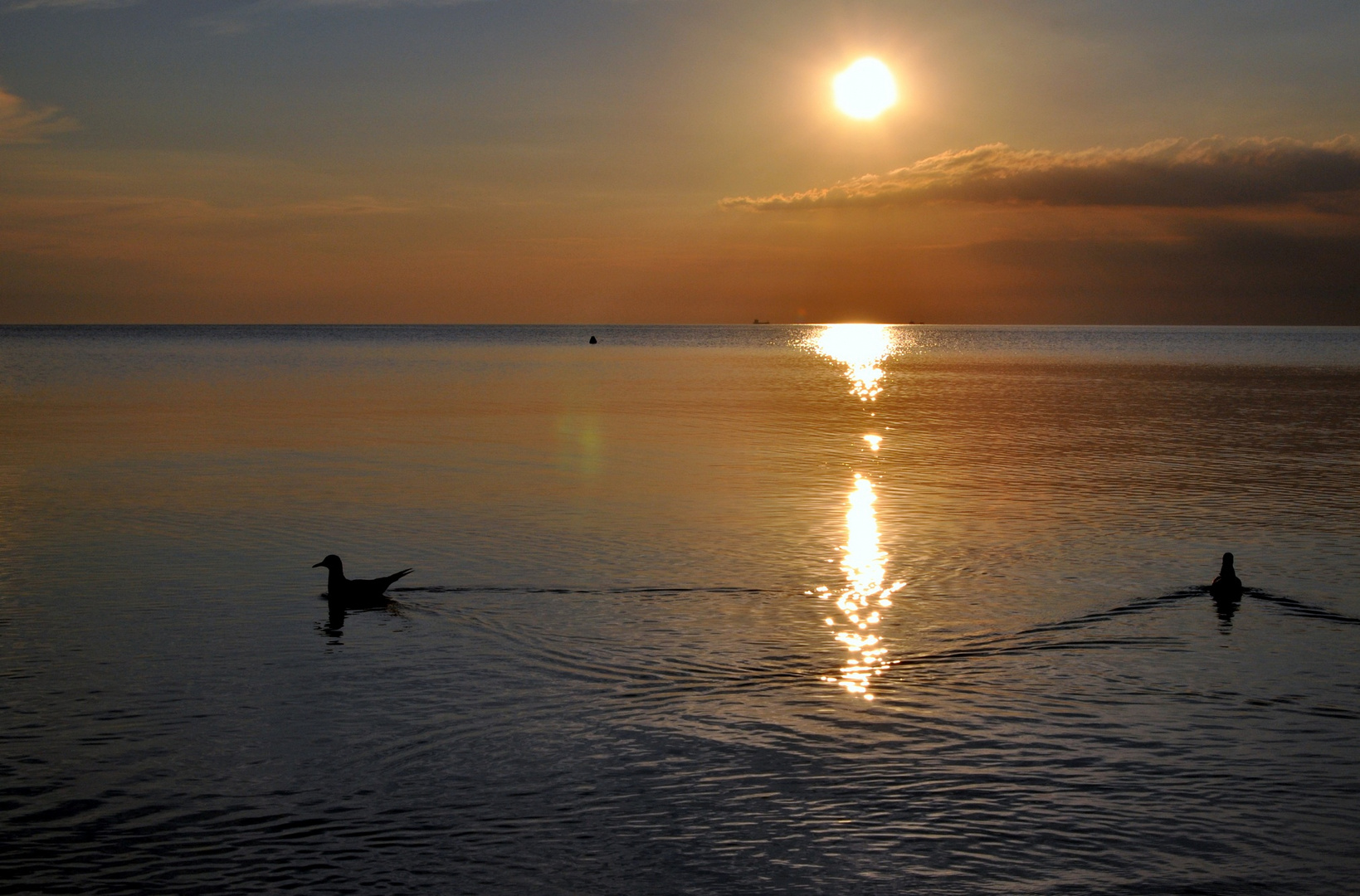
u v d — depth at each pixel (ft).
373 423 160.97
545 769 39.86
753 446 134.51
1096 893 32.35
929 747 42.01
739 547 75.46
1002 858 34.14
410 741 42.19
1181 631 56.65
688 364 410.52
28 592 62.39
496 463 116.88
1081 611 60.23
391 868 33.40
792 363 443.32
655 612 59.36
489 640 54.44
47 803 37.11
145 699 46.14
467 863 33.68
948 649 53.62
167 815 36.42
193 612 58.75
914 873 33.35
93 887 32.32
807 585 65.26
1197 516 87.66
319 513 86.79
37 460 116.06
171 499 92.73
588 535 78.89
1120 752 41.55
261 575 66.85
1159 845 34.88
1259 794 38.27
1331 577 67.67
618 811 36.94
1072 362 464.24
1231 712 45.55
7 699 46.06
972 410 195.62
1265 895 32.22
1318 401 220.23
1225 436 149.07
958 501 94.22
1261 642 54.80
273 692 47.09
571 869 33.40
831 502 93.40
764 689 47.85
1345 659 52.31
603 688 47.85
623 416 177.27
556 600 61.67
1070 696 47.21
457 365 373.61
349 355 460.96
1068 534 80.12
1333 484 105.19
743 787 38.58
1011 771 39.99
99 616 57.82
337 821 36.17
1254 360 478.59
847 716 44.86
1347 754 41.45
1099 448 134.62
